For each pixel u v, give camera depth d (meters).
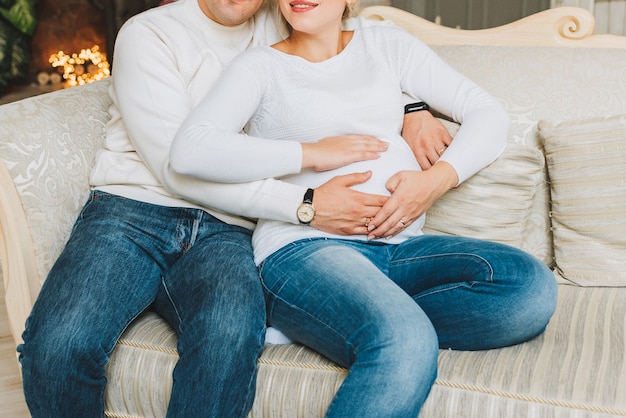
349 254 1.52
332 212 1.56
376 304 1.39
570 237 1.79
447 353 1.49
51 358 1.43
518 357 1.45
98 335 1.48
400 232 1.66
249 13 1.73
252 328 1.46
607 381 1.34
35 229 1.70
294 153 1.56
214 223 1.72
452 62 2.07
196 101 1.74
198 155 1.51
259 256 1.61
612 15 3.01
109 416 1.58
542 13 2.12
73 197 1.79
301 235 1.59
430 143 1.75
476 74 2.03
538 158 1.80
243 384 1.43
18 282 1.69
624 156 1.75
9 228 1.67
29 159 1.71
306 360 1.48
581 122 1.81
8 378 2.21
